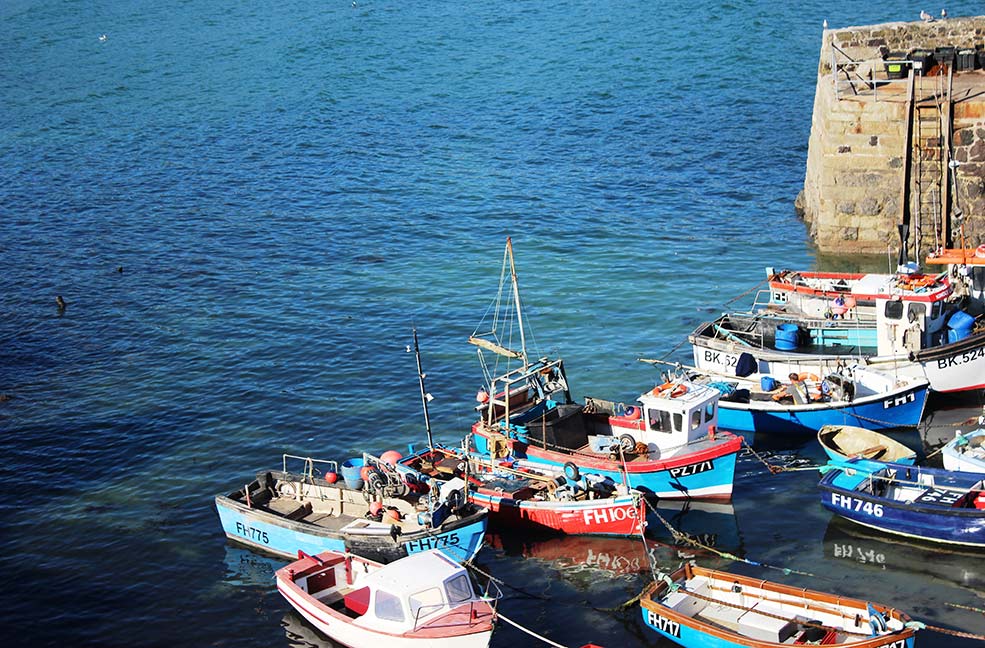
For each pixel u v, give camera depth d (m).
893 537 31.53
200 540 33.34
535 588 30.20
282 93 97.75
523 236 59.78
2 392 43.97
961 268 41.97
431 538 30.30
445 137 80.75
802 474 35.78
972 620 27.31
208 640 28.59
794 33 105.75
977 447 32.94
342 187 70.19
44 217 67.12
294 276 55.84
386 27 123.50
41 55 124.12
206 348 47.59
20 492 36.38
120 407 42.34
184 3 152.50
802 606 26.45
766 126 78.31
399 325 49.16
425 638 26.12
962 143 51.69
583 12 123.06
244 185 71.88
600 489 33.06
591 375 43.28
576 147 76.25
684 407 33.94
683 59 99.00
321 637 28.53
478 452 36.34
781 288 45.28
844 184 54.00
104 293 54.62
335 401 42.12
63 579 31.42
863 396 38.38
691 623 25.84
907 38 58.84
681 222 60.91
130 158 79.94
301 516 33.06
